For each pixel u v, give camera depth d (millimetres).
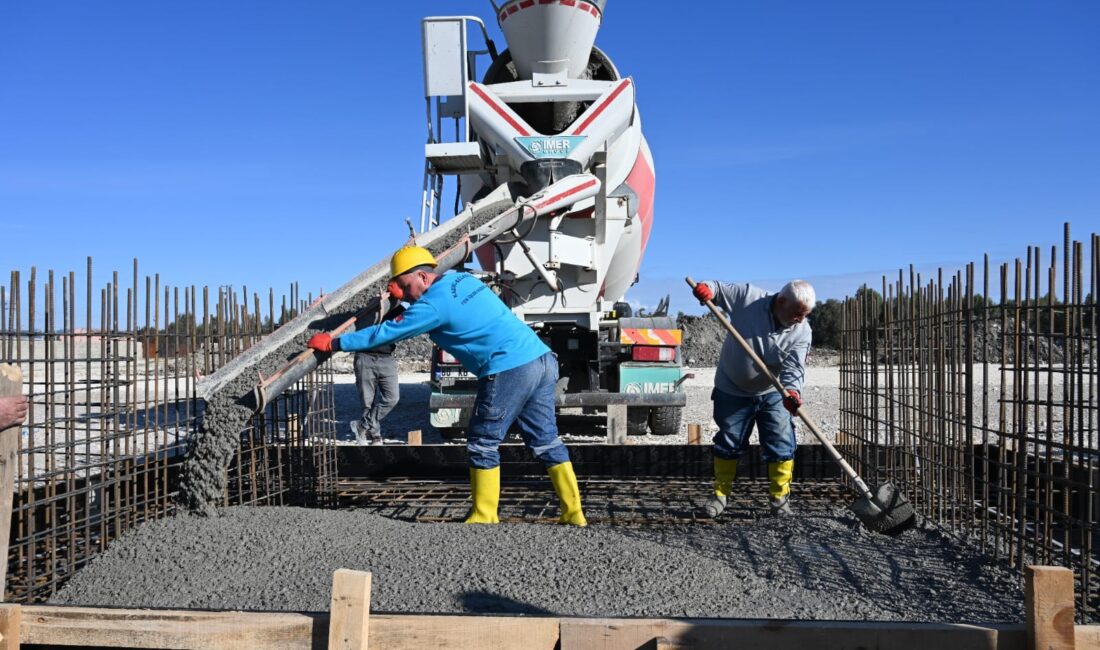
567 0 6832
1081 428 3324
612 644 2088
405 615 2129
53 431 3877
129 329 4031
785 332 4973
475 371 4645
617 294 9461
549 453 4723
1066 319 3355
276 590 3275
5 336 3453
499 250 7438
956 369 4473
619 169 7695
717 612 3209
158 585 3324
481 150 7188
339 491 5832
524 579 3383
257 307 5031
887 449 5293
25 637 2201
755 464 6090
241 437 4883
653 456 6098
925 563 4031
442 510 5336
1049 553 3578
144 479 4148
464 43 6859
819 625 2070
